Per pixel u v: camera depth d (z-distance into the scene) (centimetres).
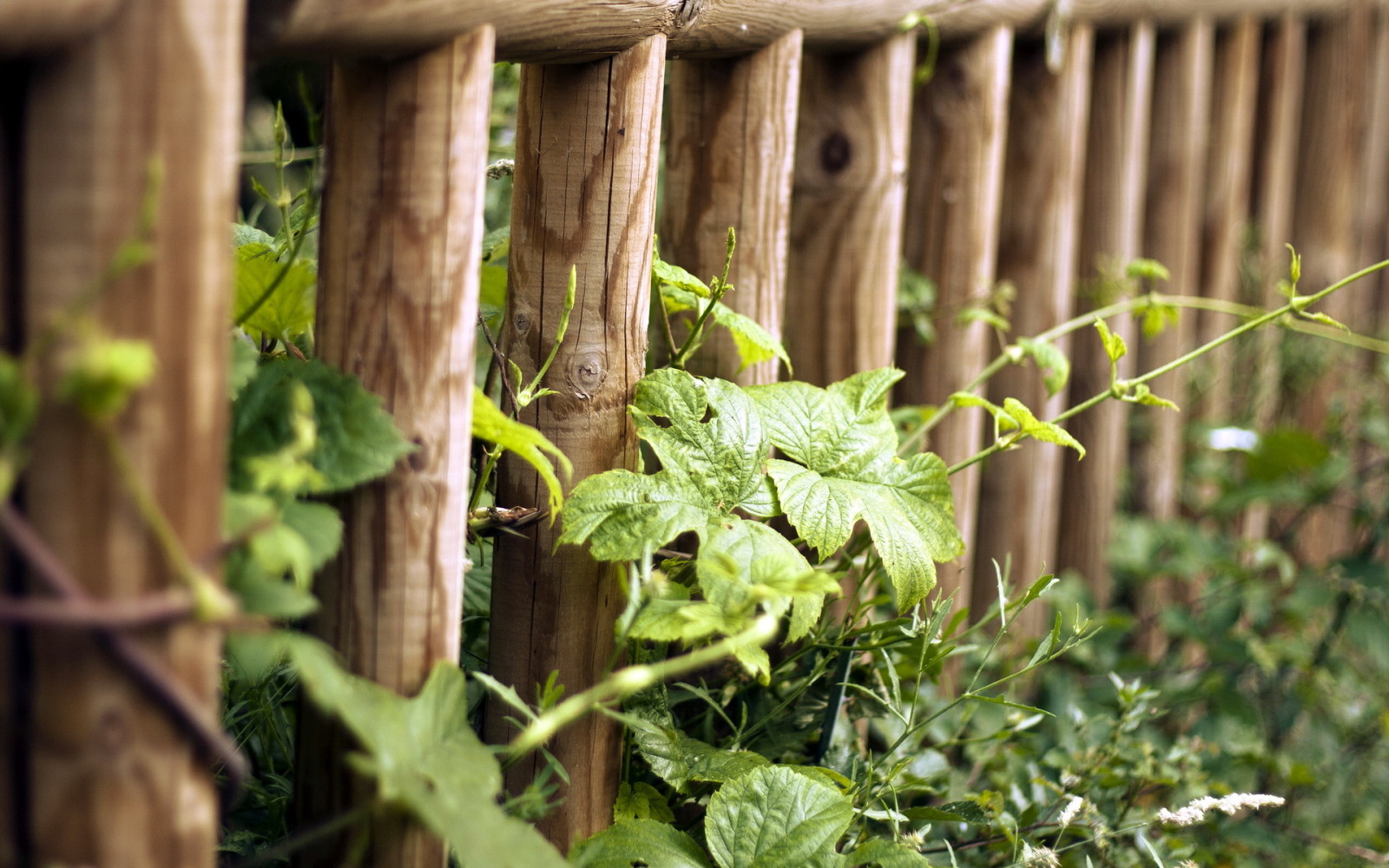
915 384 225
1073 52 241
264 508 92
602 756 146
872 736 206
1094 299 268
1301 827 251
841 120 191
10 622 78
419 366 109
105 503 78
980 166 217
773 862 132
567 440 138
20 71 76
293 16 91
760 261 169
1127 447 308
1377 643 274
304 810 118
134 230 78
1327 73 336
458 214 109
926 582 145
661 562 152
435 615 114
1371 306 365
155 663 82
